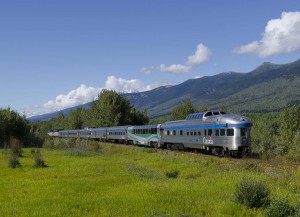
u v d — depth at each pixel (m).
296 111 66.31
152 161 38.09
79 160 41.25
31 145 101.50
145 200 17.19
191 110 90.12
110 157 46.50
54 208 16.19
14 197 19.91
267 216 13.73
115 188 21.45
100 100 106.56
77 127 142.25
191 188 20.20
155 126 56.94
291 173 23.05
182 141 47.50
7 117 92.06
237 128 35.78
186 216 14.12
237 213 14.69
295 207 13.64
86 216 14.68
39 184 24.20
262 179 20.45
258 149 39.41
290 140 45.94
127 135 70.62
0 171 33.50
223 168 27.39
